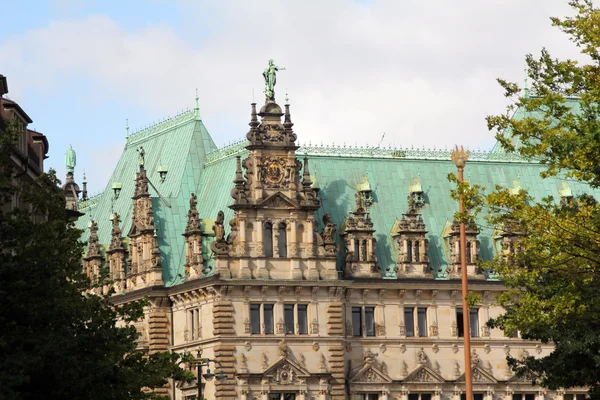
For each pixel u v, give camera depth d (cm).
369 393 17388
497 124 10831
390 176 18562
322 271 17200
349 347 17375
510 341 18125
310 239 17162
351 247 17575
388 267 17788
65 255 10844
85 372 10394
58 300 10362
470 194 10800
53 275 10325
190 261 17400
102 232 19962
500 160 19225
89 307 11050
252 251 16950
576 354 11650
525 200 11544
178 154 19012
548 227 10469
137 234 18075
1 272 10050
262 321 16900
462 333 17912
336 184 18200
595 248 10381
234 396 16650
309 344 17062
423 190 18588
